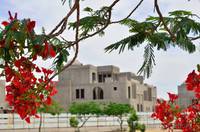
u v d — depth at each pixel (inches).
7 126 2076.8
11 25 132.0
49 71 179.2
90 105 2472.9
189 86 279.0
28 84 173.8
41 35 144.2
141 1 195.2
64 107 3324.3
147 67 192.1
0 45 137.7
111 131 2610.7
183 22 173.3
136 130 2581.2
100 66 3535.9
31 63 157.5
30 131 2182.6
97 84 3312.0
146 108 3604.8
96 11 188.5
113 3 187.2
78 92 3348.9
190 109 357.1
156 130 2642.7
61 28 170.6
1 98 2364.7
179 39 179.2
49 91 182.4
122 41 187.2
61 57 174.1
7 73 159.0
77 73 3363.7
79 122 2508.6
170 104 368.5
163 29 197.6
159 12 188.4
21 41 132.0
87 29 187.3
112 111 2481.5
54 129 2324.1
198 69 272.2
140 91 3508.9
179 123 361.1
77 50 184.7
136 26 195.0
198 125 357.4
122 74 3496.6
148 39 194.5
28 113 179.9
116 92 3267.7
